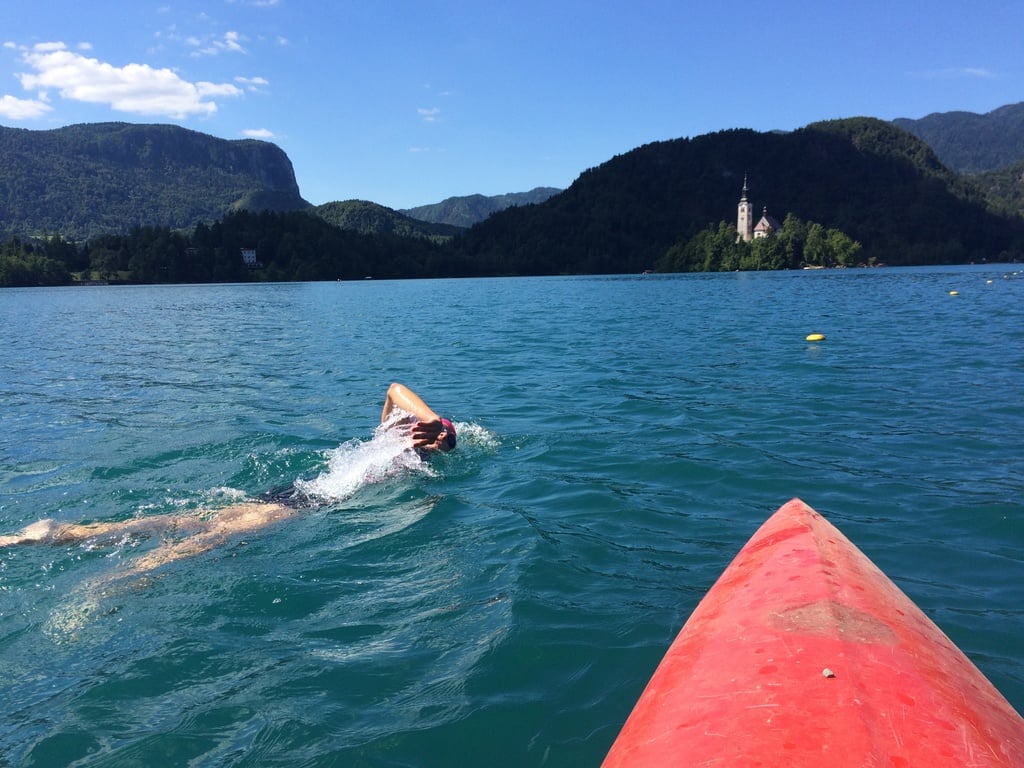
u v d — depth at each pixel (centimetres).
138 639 356
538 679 312
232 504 562
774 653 224
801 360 1305
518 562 440
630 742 200
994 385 1004
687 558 445
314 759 263
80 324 2725
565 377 1165
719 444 717
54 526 499
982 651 329
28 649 350
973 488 566
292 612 382
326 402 989
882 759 162
